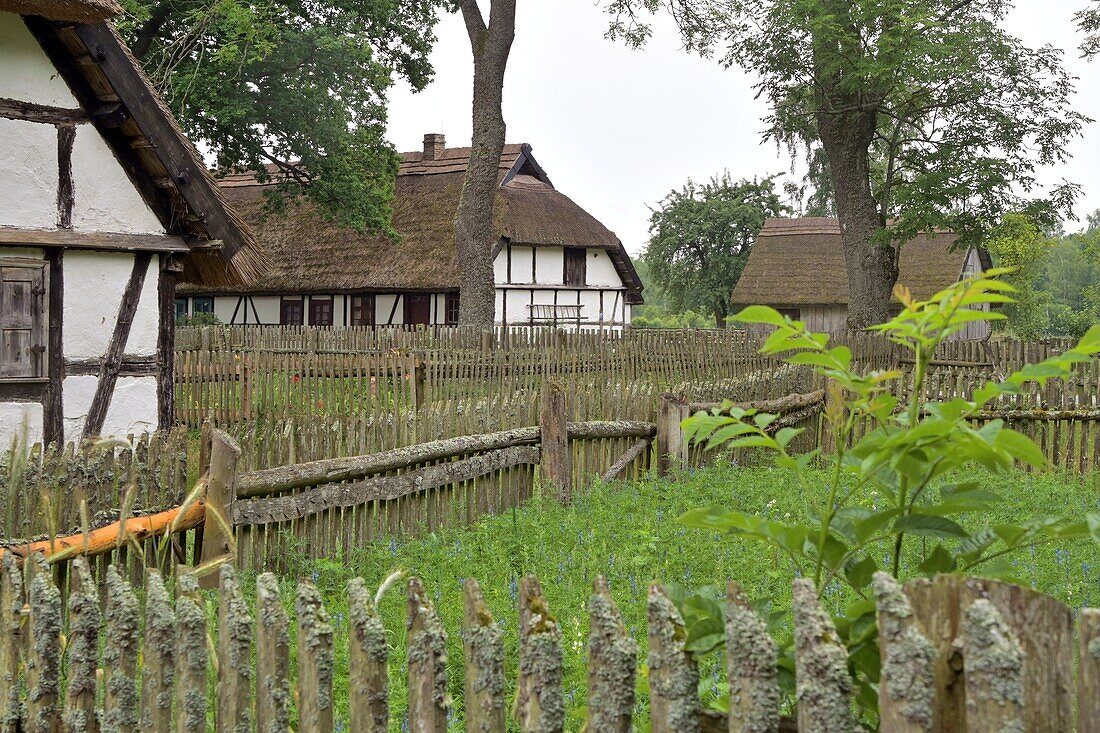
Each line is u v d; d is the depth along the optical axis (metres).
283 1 29.08
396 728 4.30
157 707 2.92
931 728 1.77
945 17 30.95
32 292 10.85
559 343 20.88
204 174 11.70
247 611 2.86
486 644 2.42
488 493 9.09
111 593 3.02
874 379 2.40
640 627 5.54
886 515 2.38
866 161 32.62
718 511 2.46
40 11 10.12
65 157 11.02
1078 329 63.22
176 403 17.89
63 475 5.96
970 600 1.76
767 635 2.01
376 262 41.84
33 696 3.21
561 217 46.06
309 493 7.23
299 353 21.45
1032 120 31.48
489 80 25.67
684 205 64.50
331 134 29.94
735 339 24.16
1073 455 12.16
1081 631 1.71
